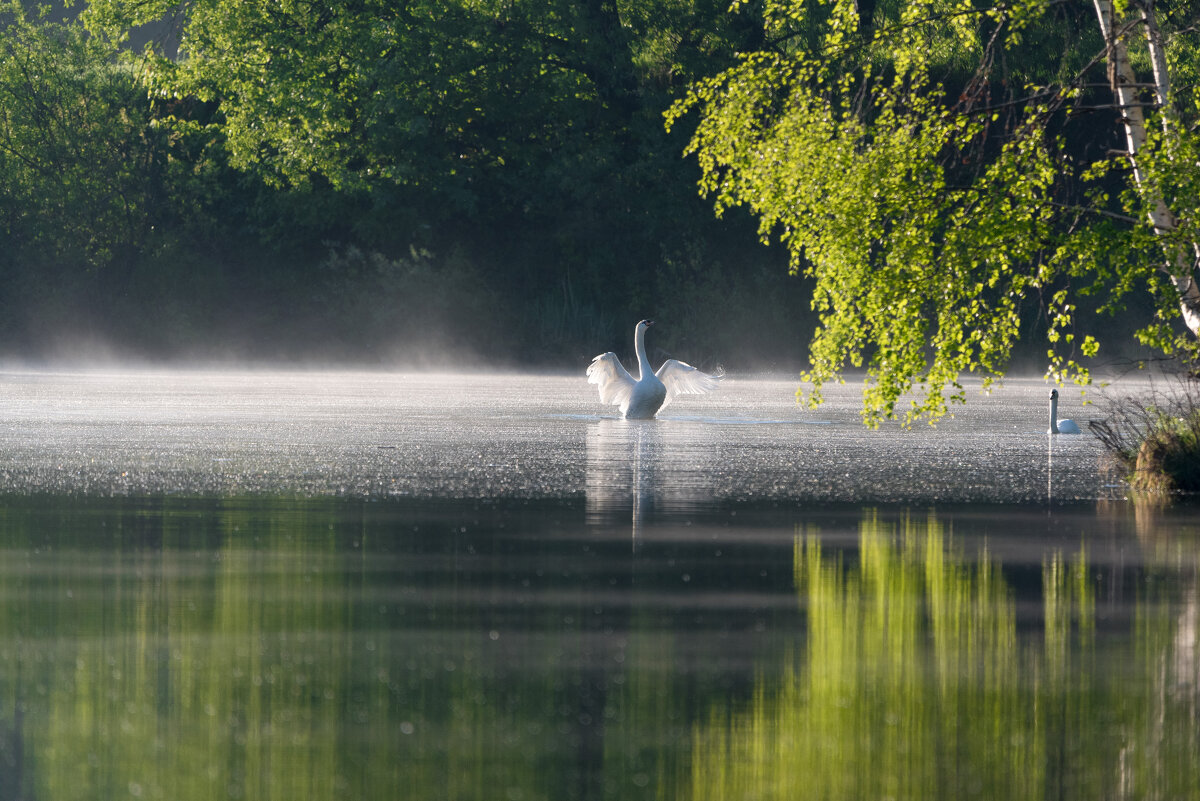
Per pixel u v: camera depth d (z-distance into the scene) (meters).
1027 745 20.83
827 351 54.59
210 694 23.75
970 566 37.56
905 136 53.06
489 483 57.88
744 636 28.55
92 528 43.94
